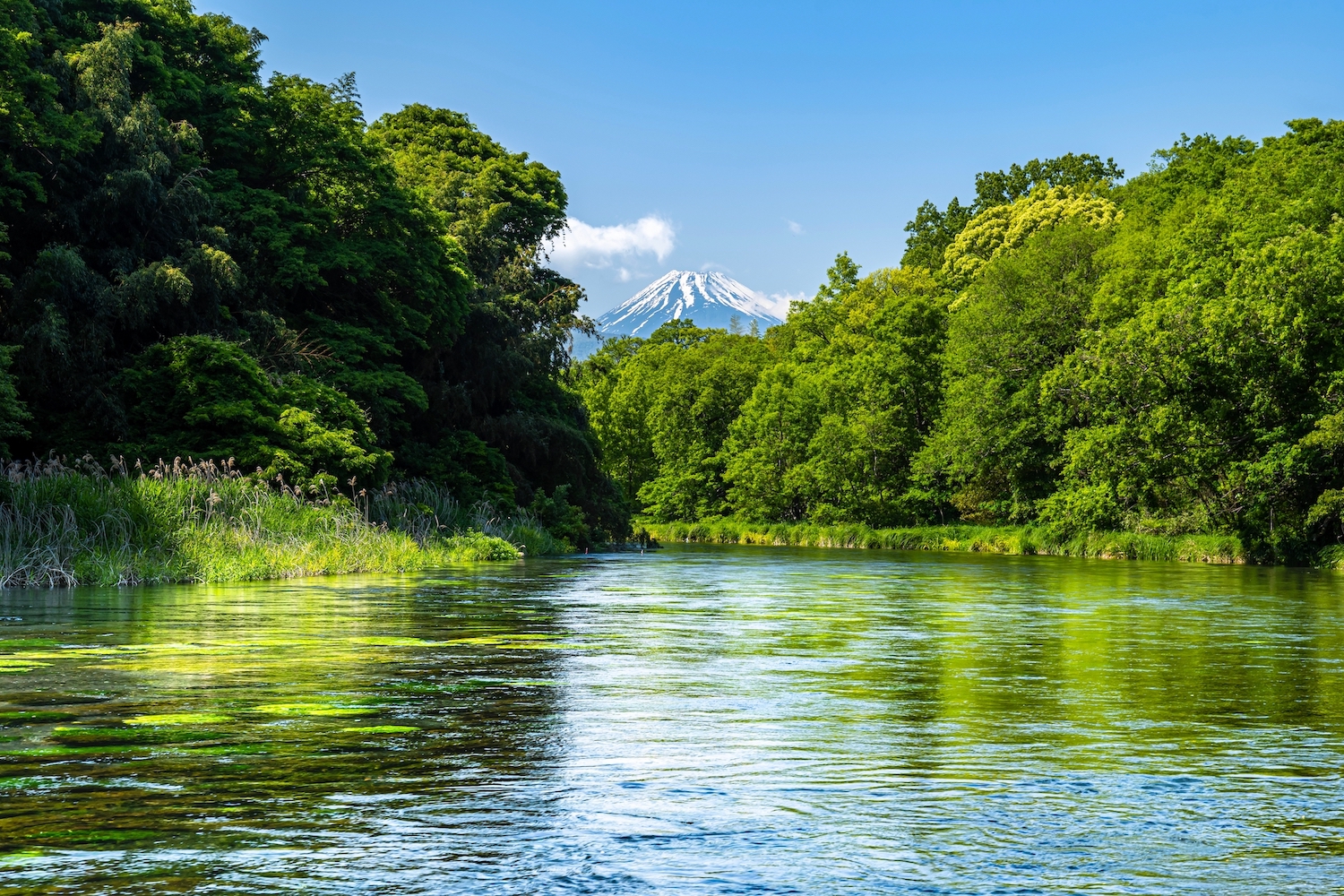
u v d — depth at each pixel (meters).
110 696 8.20
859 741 6.95
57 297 24.53
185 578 20.80
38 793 5.48
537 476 44.06
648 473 97.50
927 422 69.44
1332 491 34.41
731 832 4.94
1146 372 38.75
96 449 24.78
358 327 34.72
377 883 4.22
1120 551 42.84
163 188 26.98
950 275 77.06
